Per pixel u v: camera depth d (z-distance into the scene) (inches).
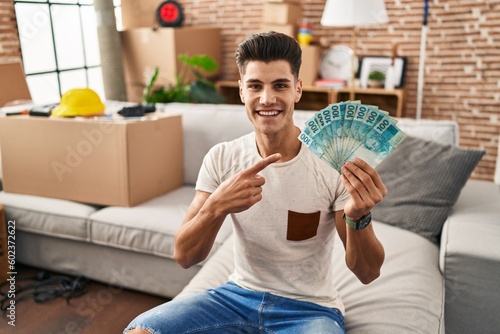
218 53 190.7
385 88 164.4
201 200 49.0
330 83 166.9
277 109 43.6
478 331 64.8
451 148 78.4
